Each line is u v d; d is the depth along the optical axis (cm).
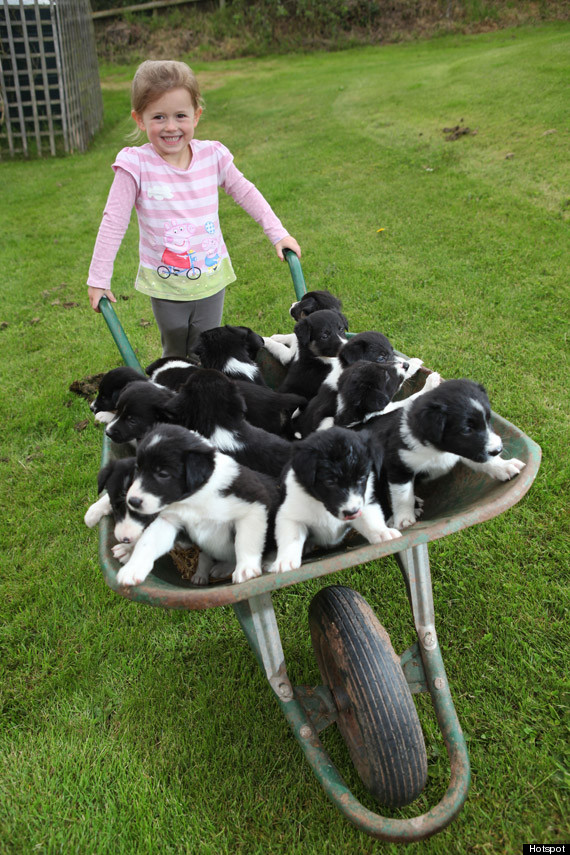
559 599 132
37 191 479
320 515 104
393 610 136
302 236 331
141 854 100
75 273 332
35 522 173
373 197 365
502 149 392
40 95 590
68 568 157
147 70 150
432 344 222
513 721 111
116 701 125
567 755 105
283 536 103
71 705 125
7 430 213
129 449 131
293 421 149
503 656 123
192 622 141
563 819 98
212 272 173
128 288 308
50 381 238
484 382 198
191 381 126
